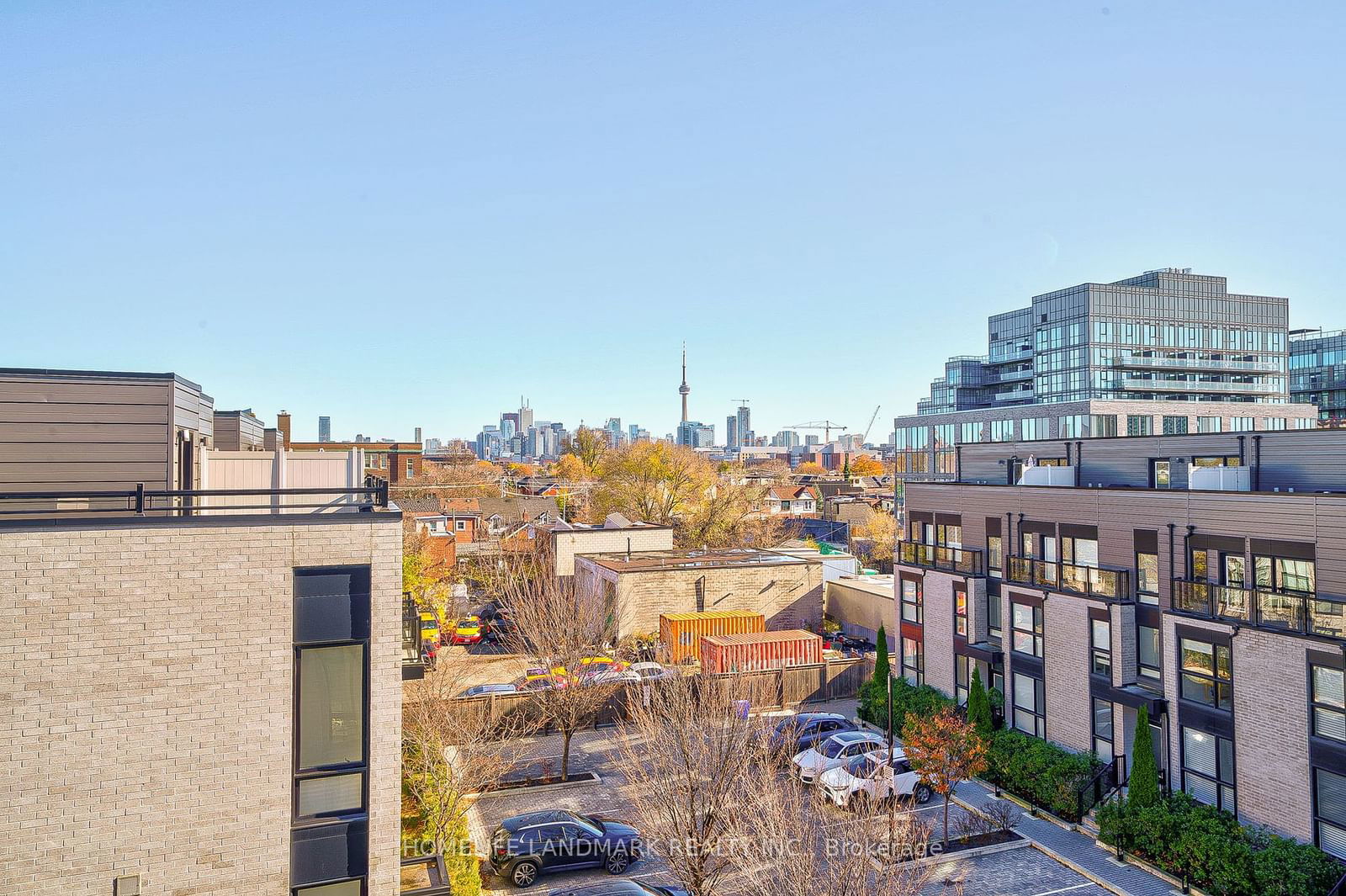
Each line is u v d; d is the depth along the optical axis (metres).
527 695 27.98
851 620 43.81
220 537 10.26
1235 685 19.34
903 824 15.17
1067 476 27.36
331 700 10.73
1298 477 21.34
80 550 9.70
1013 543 27.47
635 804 18.66
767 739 17.64
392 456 92.62
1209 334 105.94
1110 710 23.14
